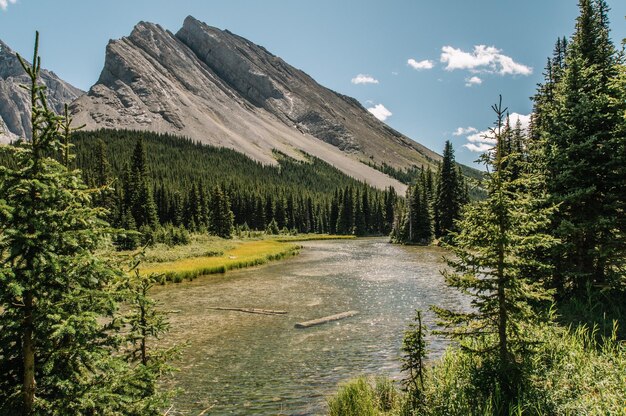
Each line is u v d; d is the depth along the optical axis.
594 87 15.56
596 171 14.29
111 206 50.56
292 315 20.41
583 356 9.28
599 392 7.81
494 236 8.30
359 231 123.25
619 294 13.69
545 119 16.81
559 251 13.95
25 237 4.61
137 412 5.41
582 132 14.52
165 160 195.50
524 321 8.65
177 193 106.75
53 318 4.68
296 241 92.38
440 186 69.00
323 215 147.62
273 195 137.00
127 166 74.94
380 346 15.29
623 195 13.89
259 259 43.97
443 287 27.88
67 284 5.09
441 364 10.79
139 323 6.97
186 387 11.59
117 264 5.96
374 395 9.88
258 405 10.41
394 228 87.31
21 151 4.93
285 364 13.44
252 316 20.17
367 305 22.55
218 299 24.41
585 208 14.42
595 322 12.02
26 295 4.79
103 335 5.53
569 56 16.84
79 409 4.76
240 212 126.38
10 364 4.99
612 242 13.70
